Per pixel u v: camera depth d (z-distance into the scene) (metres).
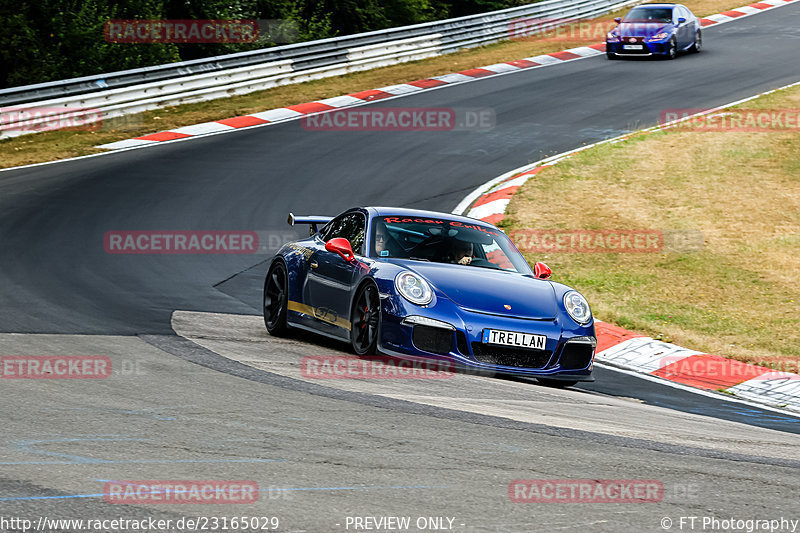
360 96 88.75
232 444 16.70
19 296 33.62
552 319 27.05
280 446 16.75
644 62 106.69
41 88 73.12
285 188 59.34
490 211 55.94
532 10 125.81
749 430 24.45
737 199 59.12
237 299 38.12
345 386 22.86
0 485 13.75
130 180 59.25
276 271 32.88
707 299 43.09
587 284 44.75
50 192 55.06
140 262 42.44
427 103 86.56
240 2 119.44
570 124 79.12
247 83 89.06
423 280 26.94
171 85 82.88
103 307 33.03
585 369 27.33
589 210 56.59
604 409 24.25
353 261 28.97
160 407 19.20
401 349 25.95
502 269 30.02
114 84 79.06
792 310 41.44
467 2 157.62
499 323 26.20
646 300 42.78
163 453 15.86
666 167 65.69
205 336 29.48
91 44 100.75
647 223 54.56
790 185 61.81
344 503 13.88
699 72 99.88
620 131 76.69
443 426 19.22
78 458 15.29
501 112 83.31
